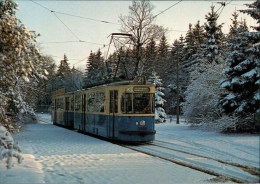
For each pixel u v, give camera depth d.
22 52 11.77
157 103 47.69
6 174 10.56
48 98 77.06
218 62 32.72
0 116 13.68
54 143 19.81
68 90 37.38
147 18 50.00
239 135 23.66
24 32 11.46
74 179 10.24
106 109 22.28
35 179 10.01
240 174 11.44
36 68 12.89
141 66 54.72
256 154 15.47
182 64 73.88
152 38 50.72
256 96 24.05
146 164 13.04
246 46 25.34
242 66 24.69
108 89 22.08
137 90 20.78
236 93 25.41
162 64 78.50
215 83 30.36
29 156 14.28
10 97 15.04
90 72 86.69
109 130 21.80
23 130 28.69
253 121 24.50
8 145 9.96
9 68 12.01
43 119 59.34
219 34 49.94
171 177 10.70
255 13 24.55
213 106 29.11
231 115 25.64
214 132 26.17
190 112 31.64
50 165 12.55
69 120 33.66
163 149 17.97
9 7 11.35
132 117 20.48
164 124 40.31
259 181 10.38
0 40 11.34
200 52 54.16
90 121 25.58
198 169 12.12
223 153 16.16
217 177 10.75
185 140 21.50
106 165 12.70
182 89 70.25
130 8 49.59
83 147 17.95
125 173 11.25
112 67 57.81
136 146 19.64
